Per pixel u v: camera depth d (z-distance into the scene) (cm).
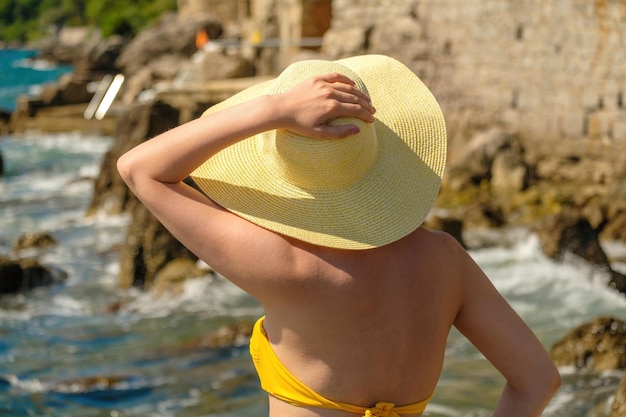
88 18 11900
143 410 903
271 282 255
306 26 3288
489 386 922
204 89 2611
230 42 4247
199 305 1305
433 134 272
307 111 246
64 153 3247
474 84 2264
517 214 1814
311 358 260
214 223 258
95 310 1320
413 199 262
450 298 271
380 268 261
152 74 4331
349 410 261
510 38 2159
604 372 916
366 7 2628
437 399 891
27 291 1429
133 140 2433
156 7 8256
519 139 2111
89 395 945
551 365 275
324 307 256
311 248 257
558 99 2038
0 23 14275
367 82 280
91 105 3944
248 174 266
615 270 1361
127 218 2056
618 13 1902
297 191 260
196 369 1021
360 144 253
